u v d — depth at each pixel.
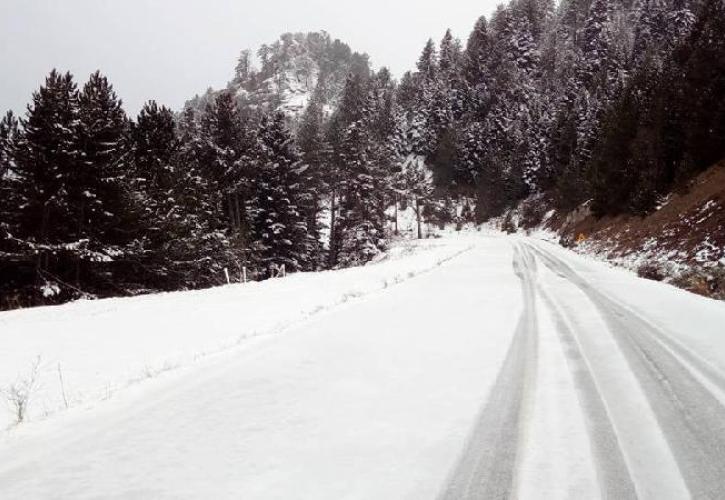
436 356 7.08
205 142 39.16
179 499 3.37
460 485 3.54
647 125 34.59
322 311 11.44
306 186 50.75
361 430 4.54
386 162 76.69
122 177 23.02
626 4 129.38
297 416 4.88
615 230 31.14
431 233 81.38
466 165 96.19
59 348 9.41
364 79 162.75
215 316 12.83
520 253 32.16
